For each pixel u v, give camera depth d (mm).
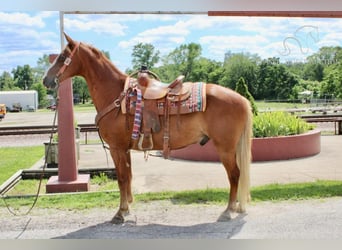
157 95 3689
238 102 3701
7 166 7934
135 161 7676
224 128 3654
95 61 3850
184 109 3641
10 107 31391
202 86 3766
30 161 8508
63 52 3820
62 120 5227
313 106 20844
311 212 3908
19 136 13742
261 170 6238
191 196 4645
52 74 3768
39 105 38250
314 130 8164
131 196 4074
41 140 12570
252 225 3586
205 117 3678
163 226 3658
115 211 4195
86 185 5203
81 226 3734
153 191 5082
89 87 3930
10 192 5453
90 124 14523
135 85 3766
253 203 4250
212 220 3787
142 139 3717
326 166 6469
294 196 4469
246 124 3756
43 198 4777
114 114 3756
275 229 3473
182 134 3711
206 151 7320
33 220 3938
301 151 7406
